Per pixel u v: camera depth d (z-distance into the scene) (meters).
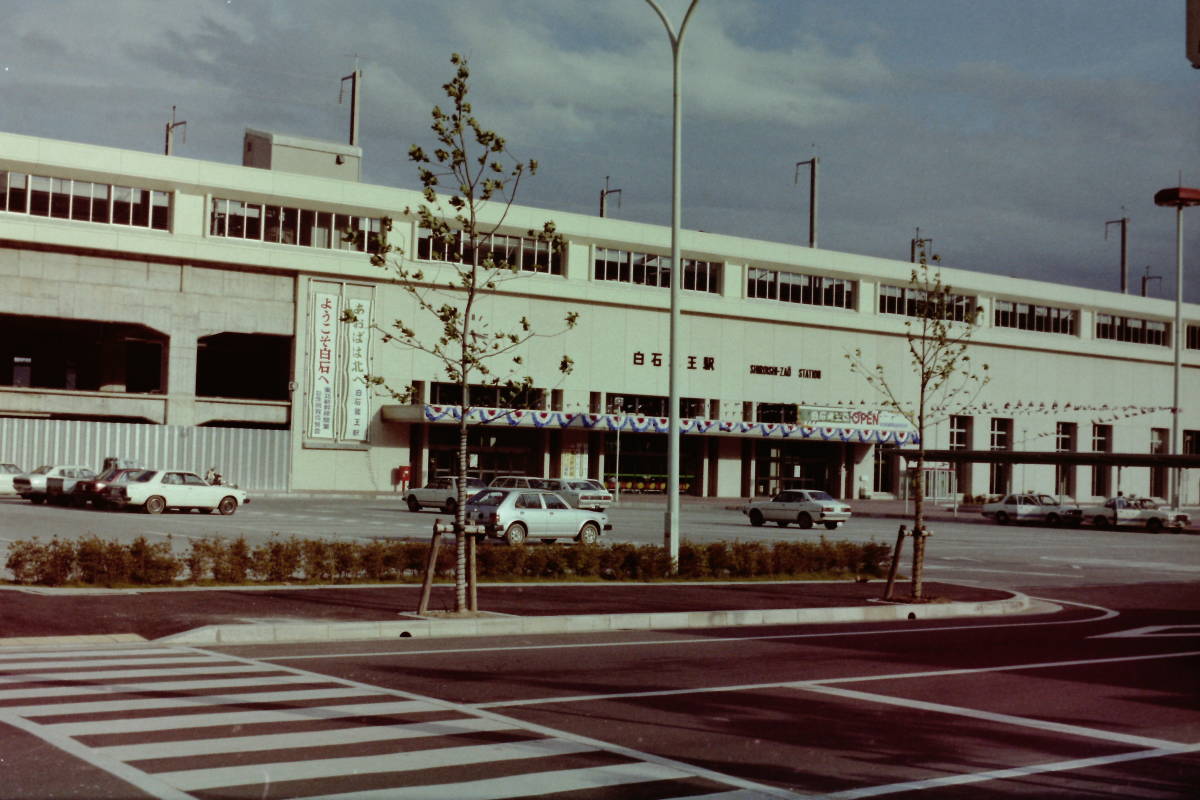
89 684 10.15
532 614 16.16
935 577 26.69
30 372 62.88
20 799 6.50
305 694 9.95
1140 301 89.38
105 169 51.66
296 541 19.73
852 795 7.25
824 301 74.38
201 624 13.93
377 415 58.91
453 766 7.56
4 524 30.02
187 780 7.00
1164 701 11.12
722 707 10.05
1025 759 8.42
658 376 67.69
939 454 60.47
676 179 23.89
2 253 50.16
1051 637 16.34
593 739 8.54
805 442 74.62
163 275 53.78
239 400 55.53
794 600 19.31
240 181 54.94
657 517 48.91
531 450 64.75
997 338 80.94
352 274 57.75
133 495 37.56
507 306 62.34
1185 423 93.69
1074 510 57.00
